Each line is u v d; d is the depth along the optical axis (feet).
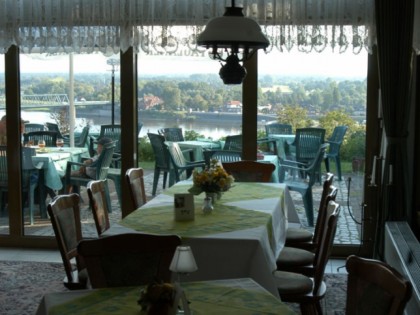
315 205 18.92
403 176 16.84
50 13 18.26
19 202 19.84
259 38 11.14
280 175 18.90
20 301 14.90
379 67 16.53
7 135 19.69
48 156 19.94
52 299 7.74
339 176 18.70
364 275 7.52
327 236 10.95
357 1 17.15
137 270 8.73
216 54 11.75
